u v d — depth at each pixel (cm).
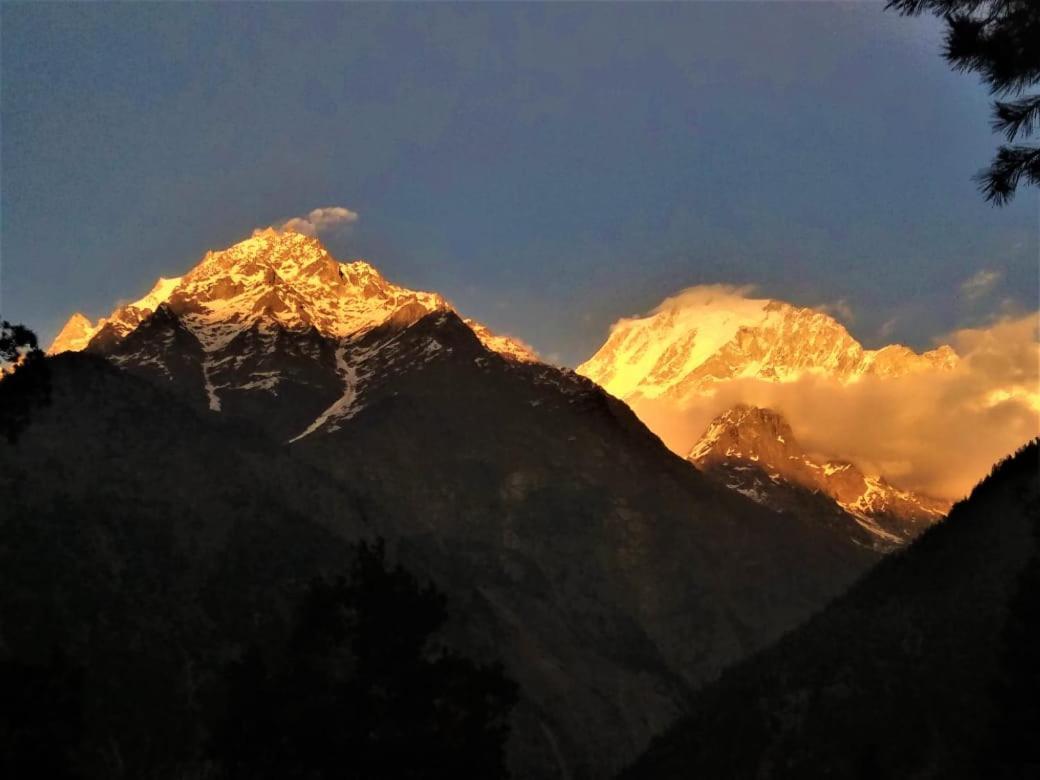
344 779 4731
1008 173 3141
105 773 9438
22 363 5288
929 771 6950
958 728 7056
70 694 4528
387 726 4834
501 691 5147
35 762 4234
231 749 4888
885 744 7444
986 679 7156
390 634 5056
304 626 5184
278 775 4766
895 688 7875
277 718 4862
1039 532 6412
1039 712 5375
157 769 9894
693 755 9331
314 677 5041
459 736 4891
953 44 3075
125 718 10150
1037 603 5606
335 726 4794
